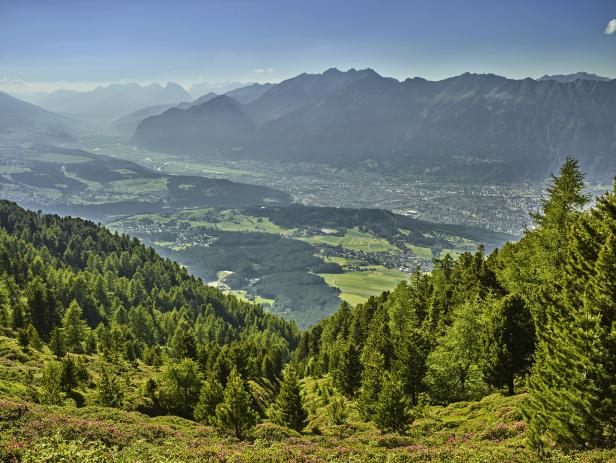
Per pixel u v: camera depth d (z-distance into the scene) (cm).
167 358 12212
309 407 7400
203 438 3991
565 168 5666
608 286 2734
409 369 5125
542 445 2722
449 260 10975
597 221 3453
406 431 4212
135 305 18112
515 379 5072
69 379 5859
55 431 3144
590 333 2592
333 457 3053
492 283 7569
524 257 6347
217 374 7481
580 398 2553
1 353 7719
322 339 13375
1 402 3553
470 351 5416
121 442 3331
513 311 4706
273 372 11012
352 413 6069
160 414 6191
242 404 4325
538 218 6003
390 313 8675
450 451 3014
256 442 3788
